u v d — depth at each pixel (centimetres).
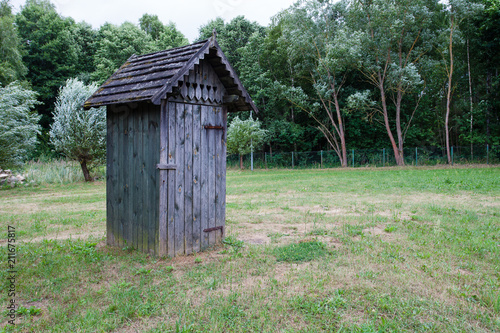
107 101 581
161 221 546
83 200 1305
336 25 3422
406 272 479
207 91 612
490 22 2858
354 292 418
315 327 343
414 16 2953
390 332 333
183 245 581
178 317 367
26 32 4128
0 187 1766
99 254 577
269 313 371
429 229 722
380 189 1431
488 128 3303
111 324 353
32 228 816
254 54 3828
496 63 3094
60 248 621
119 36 4162
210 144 626
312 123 3878
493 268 498
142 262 535
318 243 619
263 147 3900
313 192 1395
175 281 461
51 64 4175
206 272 495
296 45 3234
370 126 3553
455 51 3209
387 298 401
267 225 809
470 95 3170
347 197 1228
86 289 444
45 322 359
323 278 461
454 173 2058
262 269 499
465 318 360
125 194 608
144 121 566
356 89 3519
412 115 3381
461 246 602
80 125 2002
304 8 3281
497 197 1149
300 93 3341
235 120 3197
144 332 338
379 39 3081
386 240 649
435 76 3269
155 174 550
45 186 1878
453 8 2928
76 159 2112
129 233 604
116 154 621
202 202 612
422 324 347
